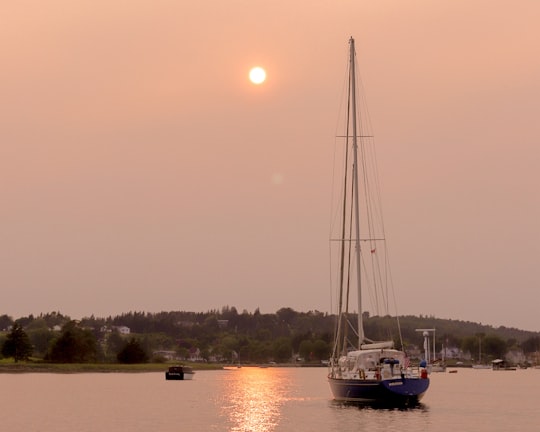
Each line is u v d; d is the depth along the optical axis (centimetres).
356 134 10188
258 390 17150
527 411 10812
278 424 8881
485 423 8994
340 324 10219
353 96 10238
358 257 9969
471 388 18500
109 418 10050
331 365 10356
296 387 18762
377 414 9125
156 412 10931
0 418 10106
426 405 11356
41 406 12150
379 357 9475
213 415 10312
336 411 9556
